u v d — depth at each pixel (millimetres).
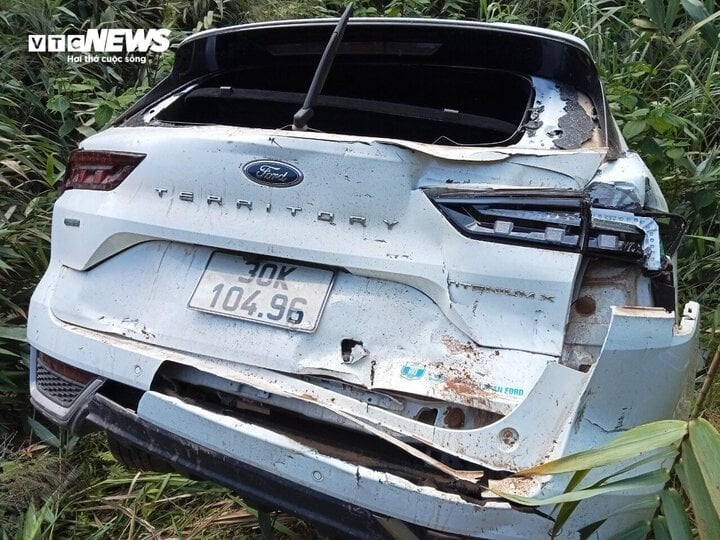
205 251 1880
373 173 1675
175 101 2297
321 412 1676
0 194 3477
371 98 2502
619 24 4789
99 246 1960
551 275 1589
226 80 2496
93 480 2527
